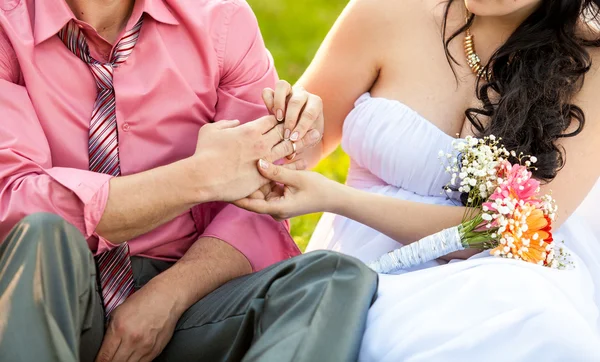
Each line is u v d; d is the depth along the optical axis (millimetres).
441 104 3258
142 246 2955
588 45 3158
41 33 2748
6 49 2758
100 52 2887
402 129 3189
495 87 3156
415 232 3039
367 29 3354
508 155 2998
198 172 2750
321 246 3486
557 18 3096
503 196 2799
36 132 2752
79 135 2850
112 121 2863
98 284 2812
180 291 2777
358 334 2432
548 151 3055
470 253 3059
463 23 3271
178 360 2711
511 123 3072
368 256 3207
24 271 2170
